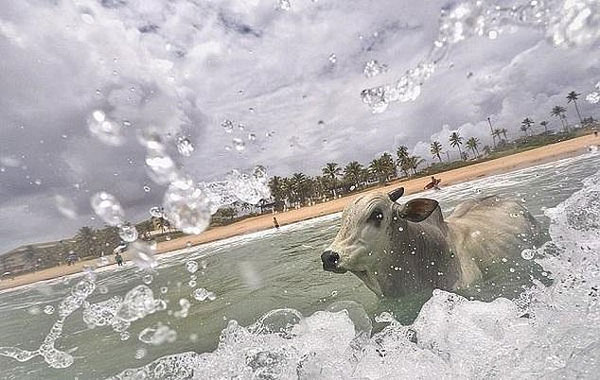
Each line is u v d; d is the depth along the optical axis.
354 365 1.26
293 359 1.35
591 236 1.82
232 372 1.34
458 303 1.53
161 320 2.27
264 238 6.13
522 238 2.11
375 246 1.92
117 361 1.69
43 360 1.85
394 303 1.86
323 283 2.42
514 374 1.02
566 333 1.12
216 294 2.69
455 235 2.14
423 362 1.18
